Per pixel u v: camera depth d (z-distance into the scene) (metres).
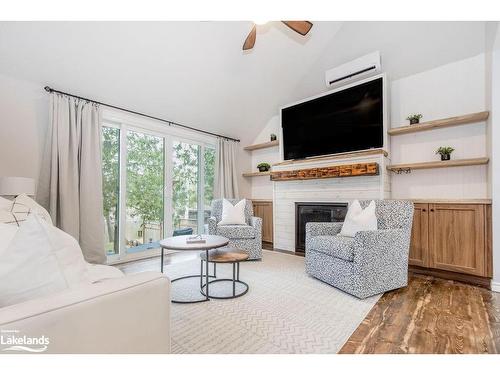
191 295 2.35
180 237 2.76
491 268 2.54
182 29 2.93
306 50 3.81
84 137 3.09
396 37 3.26
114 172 3.59
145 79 3.31
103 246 3.21
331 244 2.51
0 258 0.76
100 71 2.98
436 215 2.90
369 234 2.28
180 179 4.39
